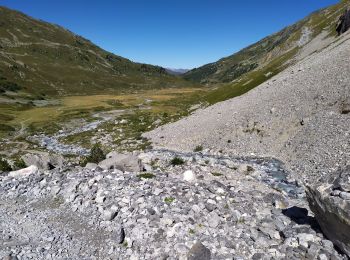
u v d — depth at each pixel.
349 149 30.34
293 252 12.61
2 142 72.25
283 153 39.03
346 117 36.59
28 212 17.39
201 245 13.12
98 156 34.53
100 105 159.12
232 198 17.75
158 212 15.79
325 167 29.91
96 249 13.90
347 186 11.85
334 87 43.84
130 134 71.50
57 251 13.70
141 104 158.75
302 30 138.12
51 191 19.39
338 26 97.12
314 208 13.25
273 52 142.88
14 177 22.41
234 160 38.78
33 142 73.81
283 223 14.98
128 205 16.73
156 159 35.50
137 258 13.11
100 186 18.95
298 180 28.64
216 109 66.06
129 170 25.38
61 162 31.83
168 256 13.10
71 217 16.58
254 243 13.54
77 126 99.25
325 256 11.92
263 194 19.73
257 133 46.44
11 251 13.36
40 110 139.38
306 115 42.44
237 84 111.38
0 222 16.22
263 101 54.16
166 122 78.56
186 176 21.58
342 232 11.68
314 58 70.56
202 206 16.34
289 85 55.03
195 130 57.12
